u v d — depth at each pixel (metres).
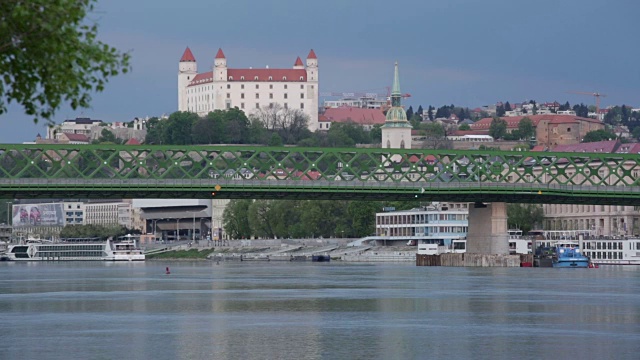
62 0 77.69
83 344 153.75
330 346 151.25
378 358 140.75
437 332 166.50
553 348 148.88
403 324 177.50
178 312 198.50
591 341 155.75
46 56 78.50
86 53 79.81
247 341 156.25
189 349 148.38
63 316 191.75
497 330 169.12
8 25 76.81
